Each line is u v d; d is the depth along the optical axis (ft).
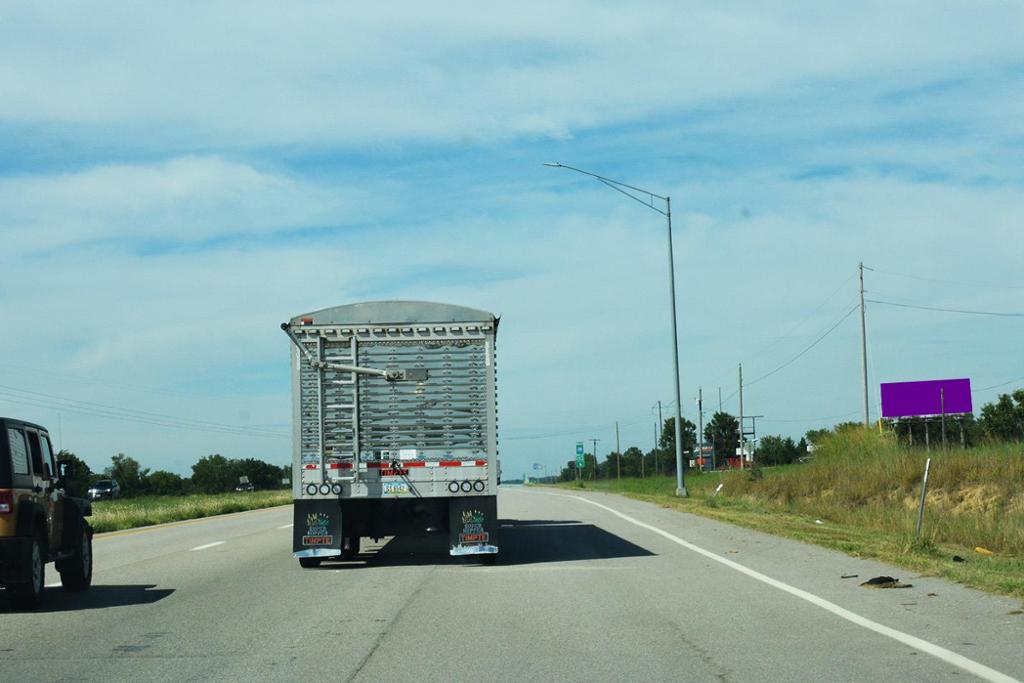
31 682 27.78
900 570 48.52
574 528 83.76
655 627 35.14
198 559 64.75
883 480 106.93
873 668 27.61
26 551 41.22
